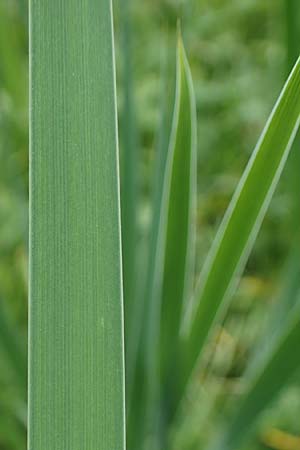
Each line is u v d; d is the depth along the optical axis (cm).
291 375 42
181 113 34
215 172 80
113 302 25
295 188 50
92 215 24
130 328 44
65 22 24
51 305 24
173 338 42
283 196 72
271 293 71
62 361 24
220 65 85
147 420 45
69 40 24
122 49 44
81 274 24
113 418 25
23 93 66
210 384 67
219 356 70
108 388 25
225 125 80
